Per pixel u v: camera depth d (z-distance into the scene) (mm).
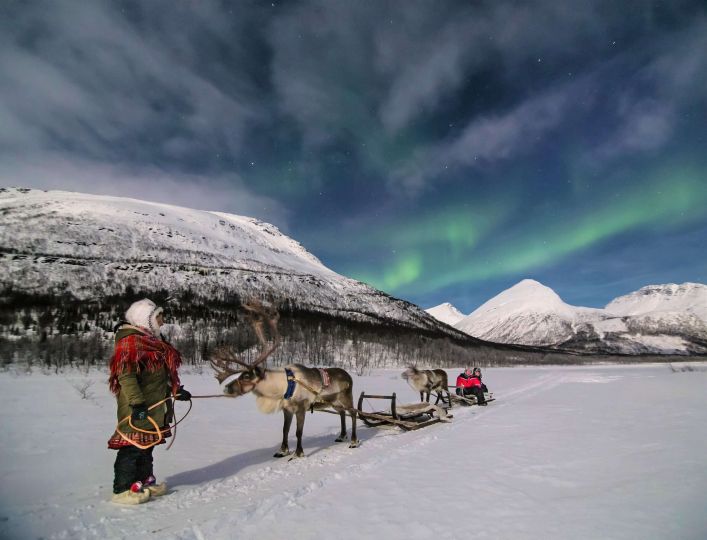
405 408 11453
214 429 10531
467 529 4211
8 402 14281
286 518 4625
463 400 15391
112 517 4789
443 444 8242
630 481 5441
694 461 6180
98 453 7867
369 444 8664
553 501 4898
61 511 4941
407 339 102812
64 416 11773
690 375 32969
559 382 28922
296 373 7715
